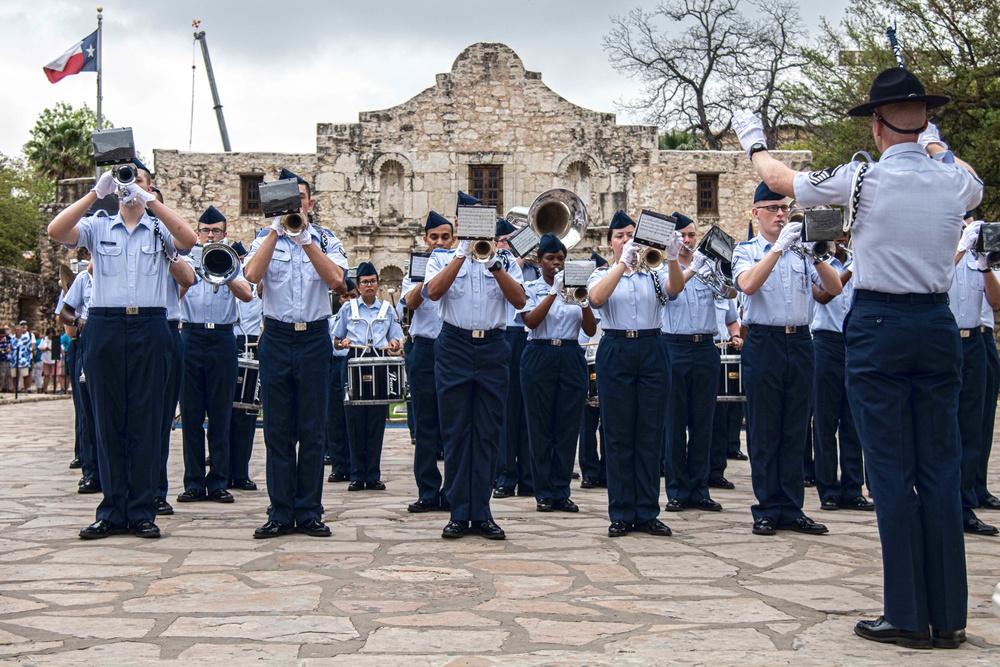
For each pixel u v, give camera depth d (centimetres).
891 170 523
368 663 458
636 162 3562
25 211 5147
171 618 538
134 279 770
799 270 826
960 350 523
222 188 3525
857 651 486
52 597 584
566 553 730
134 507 791
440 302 815
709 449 990
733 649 485
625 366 818
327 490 1139
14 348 3588
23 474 1252
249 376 1049
